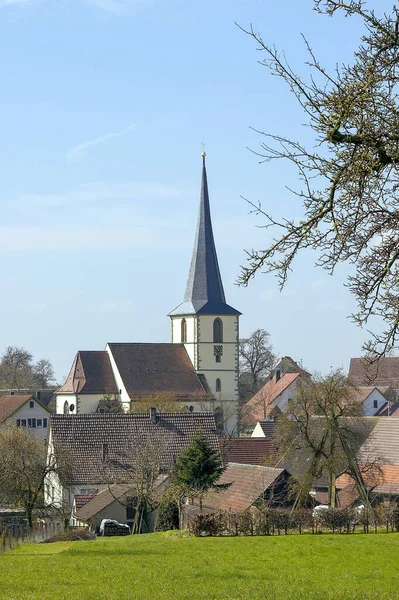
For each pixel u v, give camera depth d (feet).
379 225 62.95
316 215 62.59
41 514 263.70
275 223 63.46
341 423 236.43
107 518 250.57
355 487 229.04
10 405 436.35
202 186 532.73
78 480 272.51
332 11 62.03
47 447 290.76
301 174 62.95
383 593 94.63
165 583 105.60
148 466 242.37
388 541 153.17
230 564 124.77
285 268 63.46
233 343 522.06
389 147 62.23
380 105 61.82
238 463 272.92
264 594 94.89
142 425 296.92
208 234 531.09
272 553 137.59
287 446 239.71
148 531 239.30
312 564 123.54
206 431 298.76
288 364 583.99
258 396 520.83
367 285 62.90
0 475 242.99
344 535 165.68
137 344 513.86
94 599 92.84
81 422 293.64
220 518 176.35
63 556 140.67
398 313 62.08
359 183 61.93
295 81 62.34
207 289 524.11
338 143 62.75
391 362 544.62
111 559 133.90
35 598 93.25
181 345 524.52
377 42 61.36
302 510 178.19
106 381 504.84
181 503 221.66
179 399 494.59
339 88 62.13
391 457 259.80
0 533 171.12
